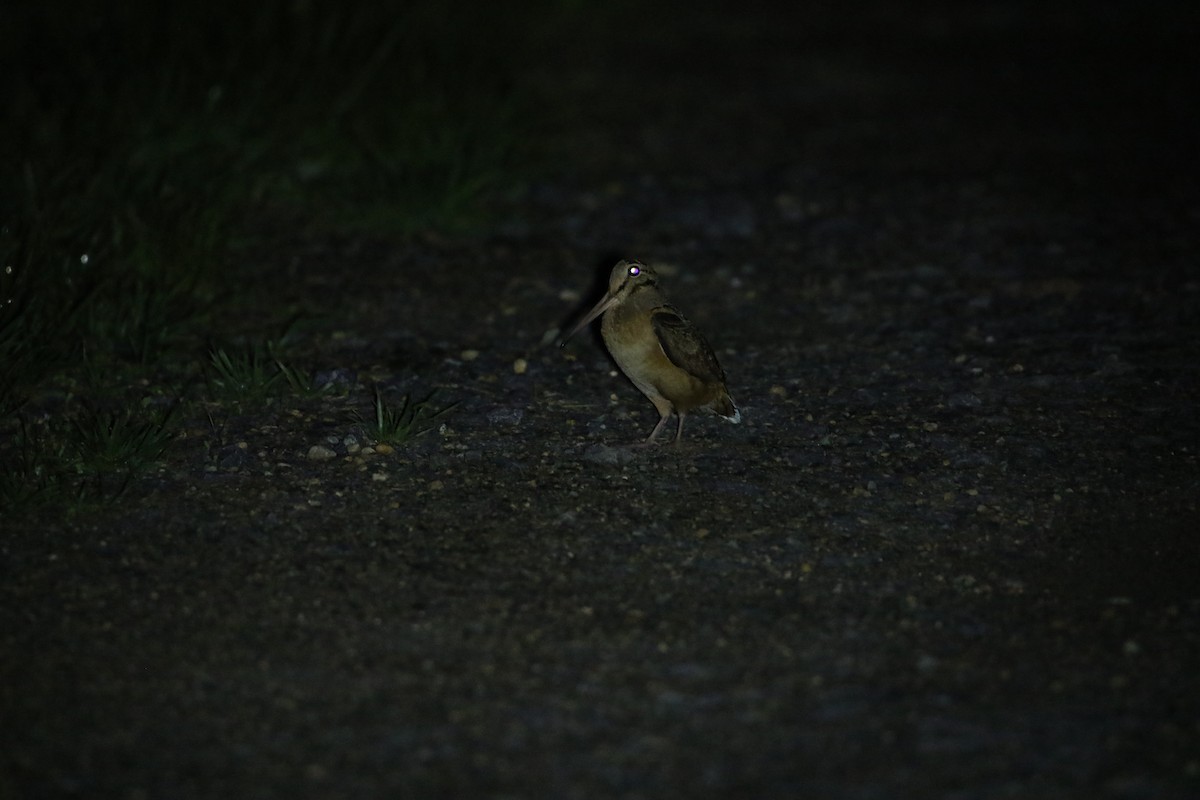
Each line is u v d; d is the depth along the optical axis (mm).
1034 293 17562
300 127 21172
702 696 9195
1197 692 9164
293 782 8273
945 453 13047
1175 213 20766
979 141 25203
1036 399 14289
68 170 17516
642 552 11195
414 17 26078
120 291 16062
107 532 11352
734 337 16328
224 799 8117
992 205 21359
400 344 15906
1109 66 31375
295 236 19203
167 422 13406
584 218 20719
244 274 17781
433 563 10969
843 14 38188
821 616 10250
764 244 19766
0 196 17422
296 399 14148
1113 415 13828
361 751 8586
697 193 22031
